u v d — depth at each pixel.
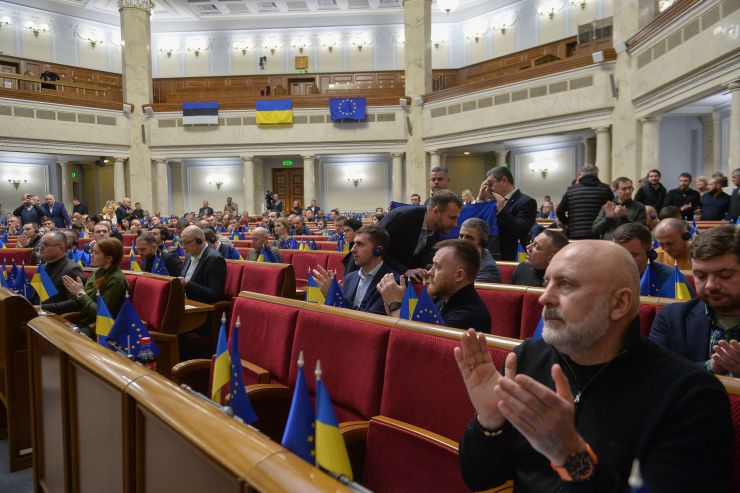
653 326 2.25
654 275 3.07
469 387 1.35
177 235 9.04
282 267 4.80
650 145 12.66
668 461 1.12
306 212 16.53
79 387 1.88
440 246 2.55
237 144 19.70
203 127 19.70
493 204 4.46
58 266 4.45
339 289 3.14
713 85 9.96
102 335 2.85
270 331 2.73
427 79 18.67
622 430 1.19
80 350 1.84
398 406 2.01
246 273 5.16
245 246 9.53
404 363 2.04
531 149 18.55
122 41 19.62
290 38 24.67
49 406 2.23
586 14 20.44
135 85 19.56
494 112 16.42
